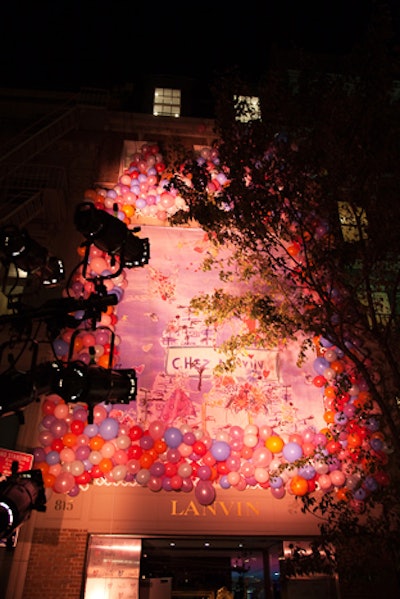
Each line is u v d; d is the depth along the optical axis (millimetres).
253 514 9039
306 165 7852
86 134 13438
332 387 9305
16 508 4527
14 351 9688
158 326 10805
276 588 9438
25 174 11539
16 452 8375
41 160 12477
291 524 8977
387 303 10508
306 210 7992
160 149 13562
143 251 6113
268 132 8180
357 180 7766
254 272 9266
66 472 8445
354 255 7691
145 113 14289
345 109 7809
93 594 8188
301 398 10195
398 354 8570
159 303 11125
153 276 11453
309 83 8258
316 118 7941
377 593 8453
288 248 10508
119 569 8461
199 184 8281
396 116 7660
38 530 8539
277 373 10414
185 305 11141
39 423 9109
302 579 8734
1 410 4648
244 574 9961
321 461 8211
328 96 7949
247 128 8438
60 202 11250
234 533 8820
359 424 8586
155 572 9797
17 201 10945
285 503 9188
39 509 5180
